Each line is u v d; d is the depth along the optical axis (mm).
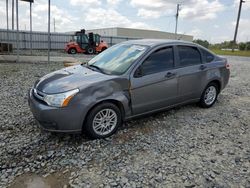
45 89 3451
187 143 3619
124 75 3748
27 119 4305
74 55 22391
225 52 39125
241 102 5934
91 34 25281
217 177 2807
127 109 3830
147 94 4000
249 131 4168
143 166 2982
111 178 2734
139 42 4512
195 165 3035
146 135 3836
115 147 3424
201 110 5133
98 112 3531
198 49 4918
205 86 5023
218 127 4281
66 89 3326
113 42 35656
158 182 2684
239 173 2900
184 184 2664
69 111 3262
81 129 3430
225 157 3260
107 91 3531
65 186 2605
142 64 3928
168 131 4020
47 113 3262
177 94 4488
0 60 13891
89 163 3025
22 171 2848
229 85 8164
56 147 3369
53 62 14094
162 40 4578
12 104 5176
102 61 4348
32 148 3322
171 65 4352
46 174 2807
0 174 2777
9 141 3488
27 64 12695
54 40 30750
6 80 7898
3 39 26641
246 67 14820
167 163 3061
